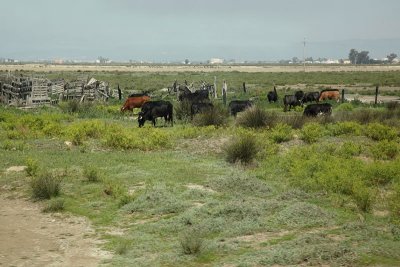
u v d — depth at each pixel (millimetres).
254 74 99750
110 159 16531
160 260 7938
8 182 13688
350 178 11922
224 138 20047
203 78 81938
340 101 40719
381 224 9375
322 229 9320
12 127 23859
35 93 38000
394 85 64688
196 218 10047
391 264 7352
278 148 17672
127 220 10359
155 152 18156
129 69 140000
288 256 7723
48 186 12250
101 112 32750
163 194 11711
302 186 12359
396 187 10969
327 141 19453
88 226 10039
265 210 10578
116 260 8016
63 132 21562
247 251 8242
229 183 12727
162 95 48219
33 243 9039
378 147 16703
